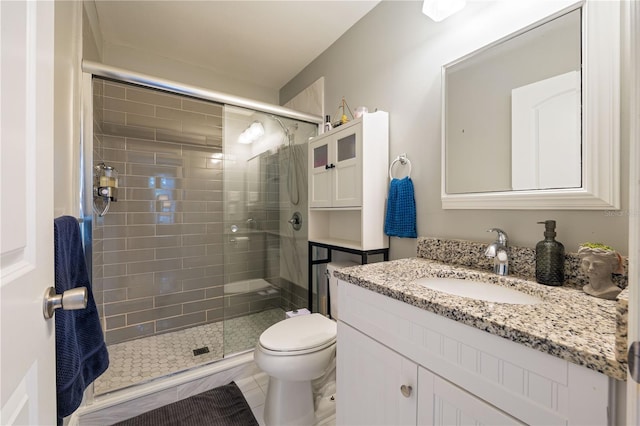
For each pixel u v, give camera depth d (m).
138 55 2.15
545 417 0.55
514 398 0.59
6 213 0.41
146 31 1.93
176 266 2.35
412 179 1.46
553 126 0.96
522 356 0.58
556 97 0.96
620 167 0.83
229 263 2.47
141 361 1.85
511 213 1.09
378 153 1.55
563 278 0.90
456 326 0.69
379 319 0.91
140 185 2.21
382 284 0.90
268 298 2.58
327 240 1.89
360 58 1.80
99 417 1.37
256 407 1.50
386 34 1.61
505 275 1.02
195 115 2.39
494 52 1.13
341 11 1.73
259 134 2.46
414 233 1.43
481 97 1.17
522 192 1.03
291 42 2.05
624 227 0.83
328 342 1.32
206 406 1.50
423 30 1.40
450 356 0.71
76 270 0.90
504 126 1.09
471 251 1.17
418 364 0.78
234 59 2.28
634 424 0.34
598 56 0.86
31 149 0.49
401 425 0.82
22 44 0.46
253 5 1.67
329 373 1.47
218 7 1.69
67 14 1.24
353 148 1.58
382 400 0.89
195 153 2.41
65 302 0.55
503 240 1.06
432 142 1.37
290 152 2.41
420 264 1.23
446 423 0.71
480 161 1.17
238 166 2.49
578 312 0.67
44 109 0.54
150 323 2.25
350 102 1.89
